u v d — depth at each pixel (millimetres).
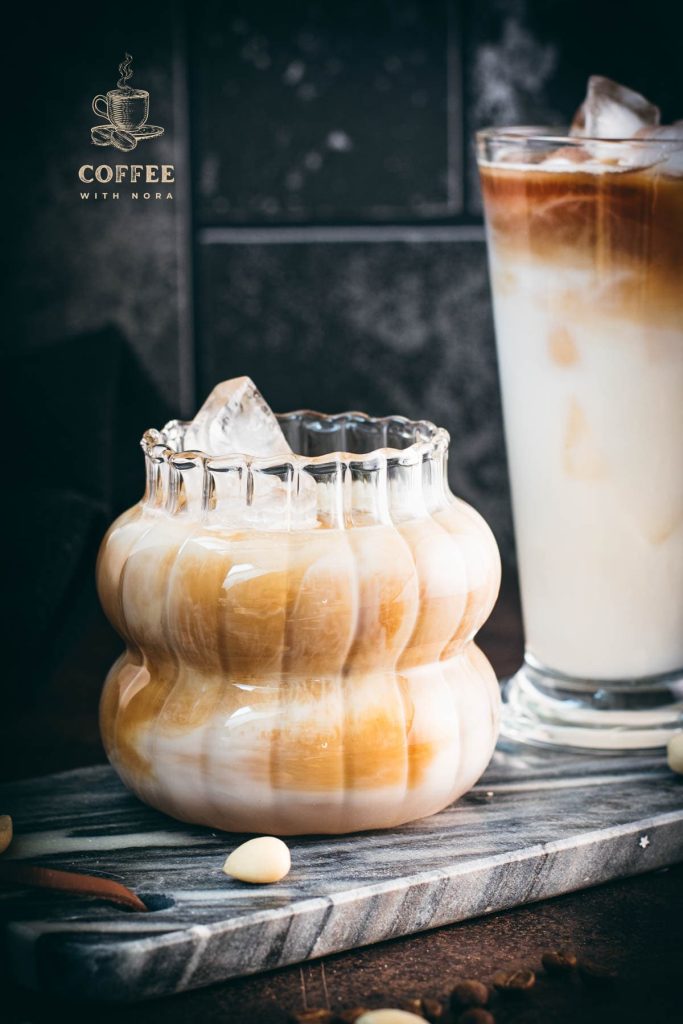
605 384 517
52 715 595
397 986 431
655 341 514
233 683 465
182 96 732
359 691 465
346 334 754
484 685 489
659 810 490
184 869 459
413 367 756
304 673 462
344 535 462
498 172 521
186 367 757
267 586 454
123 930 428
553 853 466
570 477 527
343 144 736
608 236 506
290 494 465
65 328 749
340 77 731
